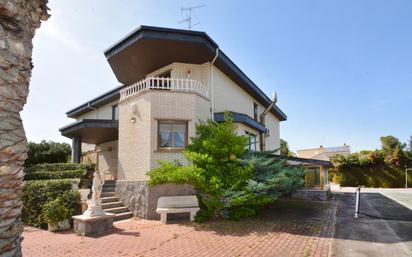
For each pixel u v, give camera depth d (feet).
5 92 10.72
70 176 50.67
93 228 32.42
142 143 48.49
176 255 24.30
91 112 89.51
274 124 98.99
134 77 67.77
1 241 10.35
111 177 73.97
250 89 74.69
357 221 39.58
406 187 122.01
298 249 25.86
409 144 177.78
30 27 12.57
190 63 59.62
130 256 24.02
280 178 39.24
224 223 37.37
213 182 38.09
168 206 39.83
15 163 11.10
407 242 28.25
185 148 45.55
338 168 135.44
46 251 25.79
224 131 41.70
